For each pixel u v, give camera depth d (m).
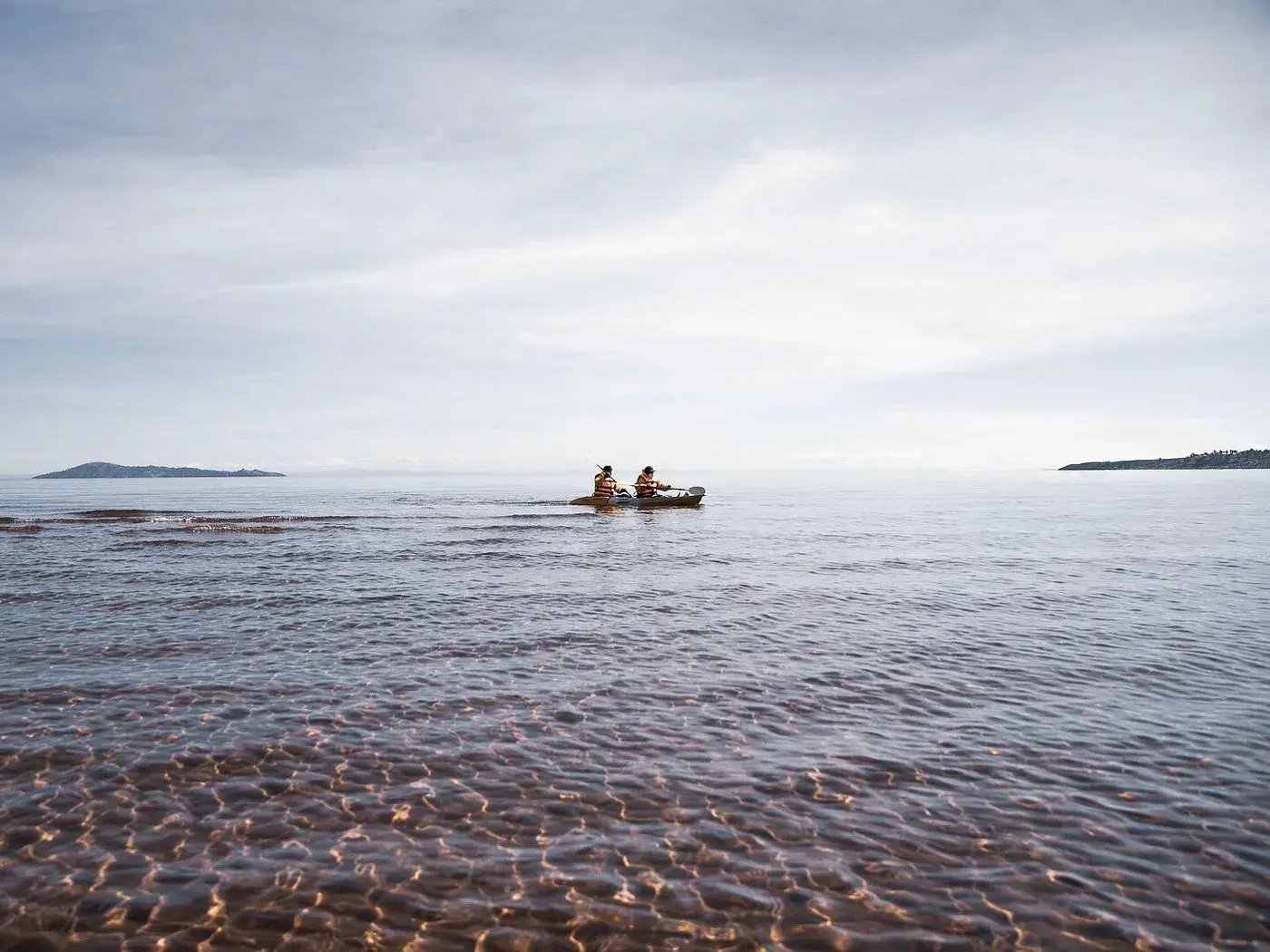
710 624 13.76
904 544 27.69
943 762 7.50
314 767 7.41
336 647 12.00
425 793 6.85
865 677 10.35
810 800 6.69
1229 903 5.17
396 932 4.91
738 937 4.85
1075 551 25.14
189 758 7.62
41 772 7.27
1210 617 14.27
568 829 6.21
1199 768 7.29
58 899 5.22
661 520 41.19
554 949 4.75
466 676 10.44
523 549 25.58
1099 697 9.43
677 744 7.98
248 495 85.75
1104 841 5.95
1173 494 80.12
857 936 4.86
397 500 69.25
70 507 56.56
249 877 5.52
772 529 34.94
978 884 5.40
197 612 14.70
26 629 13.18
